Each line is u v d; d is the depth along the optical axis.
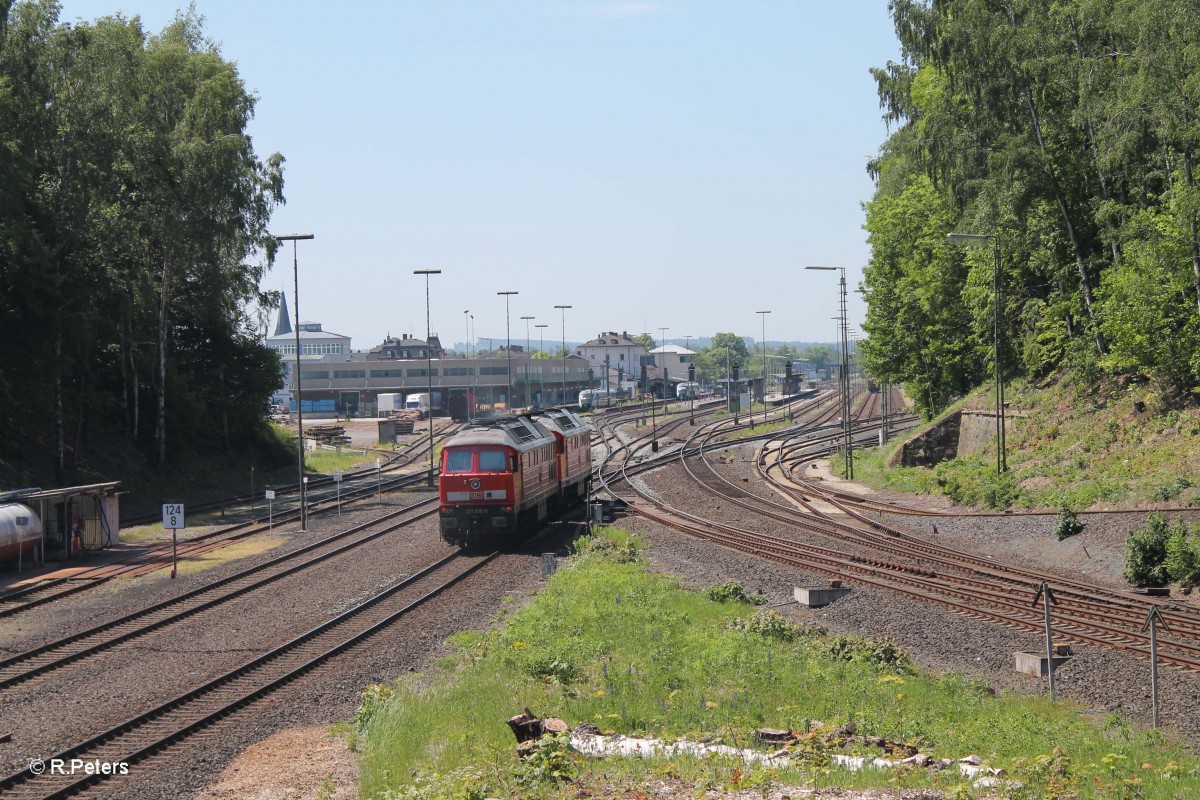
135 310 55.72
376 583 28.78
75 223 47.94
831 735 14.79
